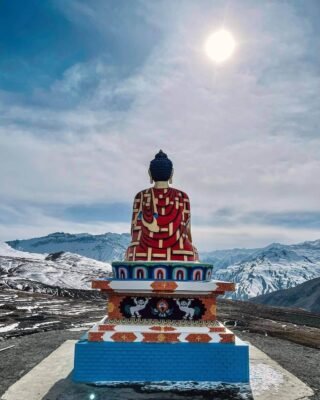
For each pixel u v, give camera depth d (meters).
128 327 14.86
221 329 14.89
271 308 55.12
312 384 14.74
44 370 15.89
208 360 14.39
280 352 21.08
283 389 13.77
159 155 17.48
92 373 14.27
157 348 14.43
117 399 12.59
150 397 12.78
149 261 15.27
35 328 28.02
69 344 21.58
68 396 12.83
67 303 48.09
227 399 12.73
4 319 32.06
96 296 64.31
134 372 14.28
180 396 12.89
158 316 15.13
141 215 16.78
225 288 14.84
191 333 14.63
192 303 15.23
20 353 19.55
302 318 41.84
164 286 14.73
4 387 13.88
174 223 16.27
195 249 17.00
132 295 15.23
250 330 29.02
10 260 102.06
